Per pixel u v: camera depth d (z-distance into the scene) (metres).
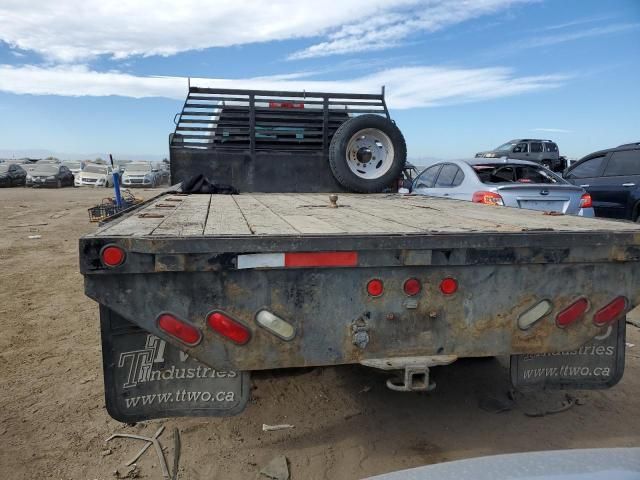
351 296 2.30
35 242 10.27
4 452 2.89
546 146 22.55
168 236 2.08
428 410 3.41
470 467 1.43
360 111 6.07
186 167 5.80
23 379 3.85
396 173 5.82
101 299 2.10
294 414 3.36
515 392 3.65
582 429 3.16
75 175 33.03
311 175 5.97
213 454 2.91
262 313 2.24
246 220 2.84
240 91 5.78
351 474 2.73
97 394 3.61
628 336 4.85
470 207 4.05
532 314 2.46
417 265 2.29
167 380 2.39
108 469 2.75
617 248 2.43
